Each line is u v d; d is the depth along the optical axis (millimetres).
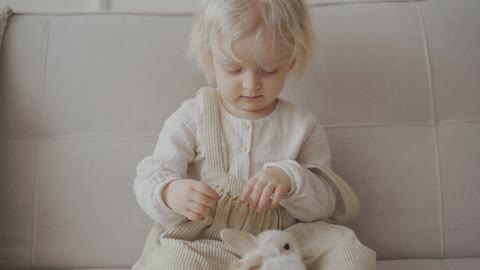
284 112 965
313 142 971
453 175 1040
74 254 1004
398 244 1026
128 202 1025
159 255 799
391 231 1030
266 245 724
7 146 1018
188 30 1082
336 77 1082
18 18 1076
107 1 1305
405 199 1037
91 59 1057
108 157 1032
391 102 1073
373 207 1038
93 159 1028
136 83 1059
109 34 1070
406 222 1031
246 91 854
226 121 933
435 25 1089
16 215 998
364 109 1076
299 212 889
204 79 1070
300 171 848
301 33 876
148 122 1054
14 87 1034
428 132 1062
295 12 865
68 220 1009
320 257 809
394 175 1047
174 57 1069
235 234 743
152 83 1062
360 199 1041
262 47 813
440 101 1068
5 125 1024
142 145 1042
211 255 800
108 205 1021
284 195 849
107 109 1049
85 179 1021
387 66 1080
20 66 1041
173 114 966
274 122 943
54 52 1054
